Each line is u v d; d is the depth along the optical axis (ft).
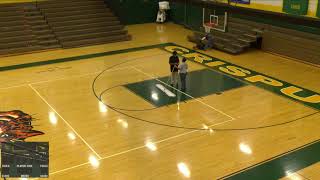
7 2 62.03
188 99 37.93
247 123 32.63
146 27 72.59
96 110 35.37
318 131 31.07
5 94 39.17
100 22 64.23
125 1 72.28
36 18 60.54
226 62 50.11
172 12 75.51
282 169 25.55
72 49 57.11
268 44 54.19
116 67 48.14
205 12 61.77
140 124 32.53
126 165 26.17
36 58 52.44
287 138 29.94
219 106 36.22
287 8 40.01
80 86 41.45
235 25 58.03
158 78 43.93
